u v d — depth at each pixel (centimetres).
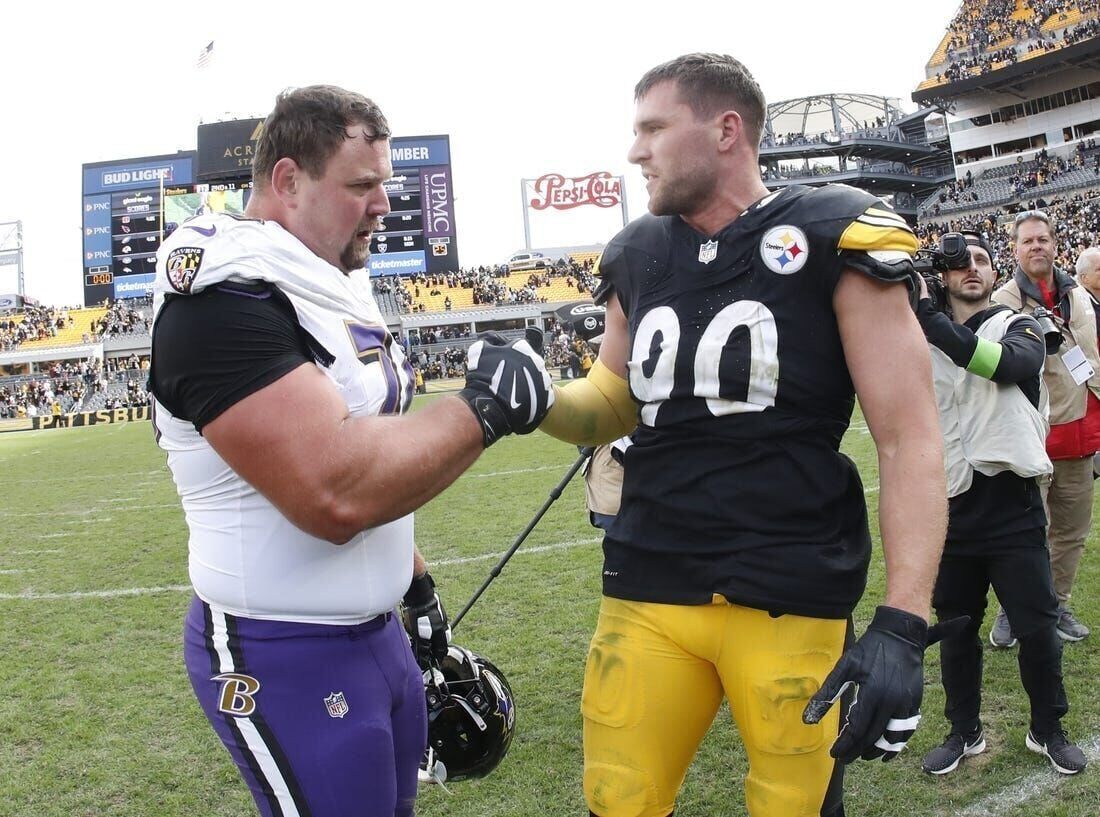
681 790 283
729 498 167
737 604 166
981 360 267
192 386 146
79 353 3788
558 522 688
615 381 202
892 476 156
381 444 143
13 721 365
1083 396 362
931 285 303
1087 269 419
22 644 471
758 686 166
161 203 3666
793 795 167
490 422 153
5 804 297
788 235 163
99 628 494
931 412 158
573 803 281
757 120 176
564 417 190
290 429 142
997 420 276
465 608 372
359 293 179
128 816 288
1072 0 4438
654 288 181
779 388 164
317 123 162
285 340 148
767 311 165
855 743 143
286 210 167
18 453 1797
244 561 162
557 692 363
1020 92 4600
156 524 818
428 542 650
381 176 170
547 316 3894
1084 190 4141
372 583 170
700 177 170
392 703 178
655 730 177
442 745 210
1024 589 279
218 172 3725
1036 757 290
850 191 166
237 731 165
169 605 534
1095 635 377
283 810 165
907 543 151
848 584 166
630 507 184
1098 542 511
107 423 2927
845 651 171
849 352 161
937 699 334
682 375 171
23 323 4125
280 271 154
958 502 286
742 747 307
